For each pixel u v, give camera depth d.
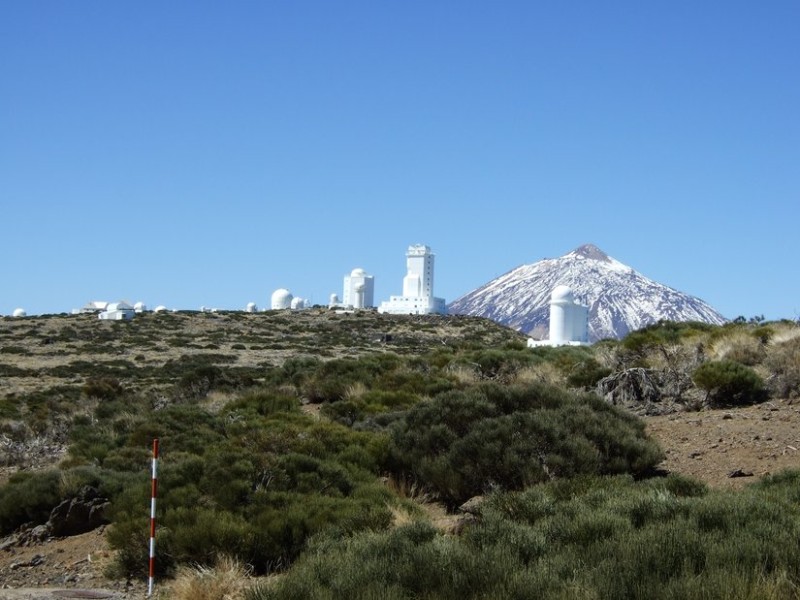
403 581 9.26
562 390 21.72
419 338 89.56
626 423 19.20
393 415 23.59
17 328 89.06
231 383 42.38
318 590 9.22
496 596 8.47
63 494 17.48
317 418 25.69
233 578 11.73
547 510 12.41
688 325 40.12
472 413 19.67
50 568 14.70
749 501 10.83
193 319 97.31
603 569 8.69
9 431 31.28
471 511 14.00
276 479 16.45
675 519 10.38
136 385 55.00
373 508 14.70
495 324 104.75
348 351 78.44
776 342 27.39
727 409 22.62
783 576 8.13
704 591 7.93
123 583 13.48
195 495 15.42
